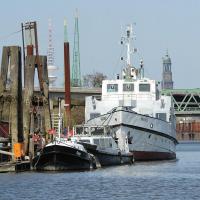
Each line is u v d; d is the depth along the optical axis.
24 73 138.25
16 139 131.88
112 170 134.88
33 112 136.75
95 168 137.12
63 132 152.38
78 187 107.62
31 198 96.25
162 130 167.25
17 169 128.00
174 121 182.25
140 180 118.25
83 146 134.75
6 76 133.62
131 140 158.62
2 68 133.38
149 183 113.88
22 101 139.00
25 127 135.50
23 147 133.88
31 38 150.38
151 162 164.62
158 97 172.00
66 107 161.50
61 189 105.44
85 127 152.88
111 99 168.75
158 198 96.62
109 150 144.12
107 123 157.50
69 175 123.38
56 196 98.19
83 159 131.50
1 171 127.38
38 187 107.25
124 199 95.75
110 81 169.38
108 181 115.81
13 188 106.06
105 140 144.12
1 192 101.94
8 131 138.88
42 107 138.75
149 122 162.00
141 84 168.75
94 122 159.62
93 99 169.75
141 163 158.75
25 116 135.62
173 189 106.12
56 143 129.50
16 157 131.25
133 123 157.88
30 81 136.00
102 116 158.50
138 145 161.12
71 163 130.75
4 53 133.25
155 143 166.25
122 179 119.12
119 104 167.88
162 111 169.00
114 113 156.50
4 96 133.25
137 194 100.44
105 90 169.38
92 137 140.25
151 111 168.50
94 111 169.25
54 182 113.38
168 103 169.62
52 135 137.25
